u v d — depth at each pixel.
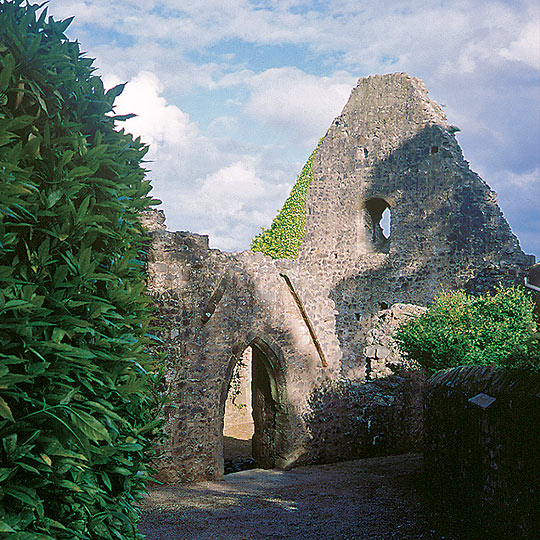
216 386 10.44
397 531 6.48
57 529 2.50
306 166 21.44
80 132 3.01
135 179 3.31
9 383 2.12
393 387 13.23
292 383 11.86
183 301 10.03
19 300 2.21
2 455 2.24
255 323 11.32
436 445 8.13
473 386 6.51
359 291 19.72
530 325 5.73
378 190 19.88
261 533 6.64
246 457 13.01
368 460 12.04
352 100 20.81
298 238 20.92
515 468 5.14
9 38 2.58
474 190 18.22
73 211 2.65
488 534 5.66
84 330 2.57
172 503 8.09
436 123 19.19
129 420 3.35
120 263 3.14
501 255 17.41
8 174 2.26
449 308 10.63
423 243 18.86
